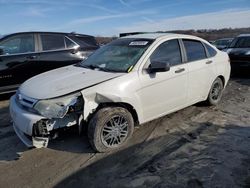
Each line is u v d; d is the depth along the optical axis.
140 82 4.28
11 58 6.87
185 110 5.91
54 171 3.62
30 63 7.11
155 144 4.34
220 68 6.02
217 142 4.42
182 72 4.96
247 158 3.91
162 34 5.23
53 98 3.75
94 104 3.91
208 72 5.64
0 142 4.45
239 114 5.79
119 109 4.08
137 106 4.29
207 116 5.60
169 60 4.86
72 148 4.21
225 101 6.76
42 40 7.36
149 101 4.46
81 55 7.84
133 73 4.27
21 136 4.05
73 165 3.76
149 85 4.39
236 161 3.83
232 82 9.15
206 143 4.38
